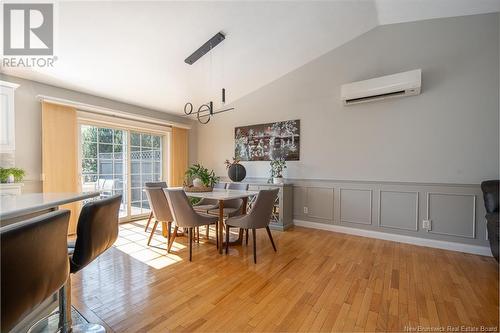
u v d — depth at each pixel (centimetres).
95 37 257
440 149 295
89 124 378
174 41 293
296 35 335
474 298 181
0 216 78
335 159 372
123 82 351
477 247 273
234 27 298
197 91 429
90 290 192
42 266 73
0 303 59
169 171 495
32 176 305
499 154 265
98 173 391
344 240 327
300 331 145
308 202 399
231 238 337
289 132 417
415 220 310
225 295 185
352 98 335
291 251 284
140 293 188
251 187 410
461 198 283
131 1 227
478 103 274
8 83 270
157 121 463
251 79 424
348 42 358
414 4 285
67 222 87
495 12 267
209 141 530
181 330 145
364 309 167
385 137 330
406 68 315
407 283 204
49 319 141
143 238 335
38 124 312
